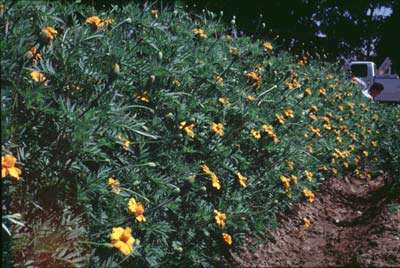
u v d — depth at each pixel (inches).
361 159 341.7
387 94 802.8
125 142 116.0
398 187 264.1
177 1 195.5
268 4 629.6
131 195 120.0
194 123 154.9
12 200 100.9
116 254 111.8
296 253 183.6
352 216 238.7
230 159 171.8
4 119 93.5
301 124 231.1
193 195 143.6
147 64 139.1
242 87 196.1
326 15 877.8
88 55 124.6
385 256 165.0
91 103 108.4
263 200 188.5
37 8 115.9
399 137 335.9
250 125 178.9
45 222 96.9
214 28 204.8
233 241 161.5
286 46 695.7
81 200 106.9
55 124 106.6
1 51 98.8
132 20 156.2
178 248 129.5
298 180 214.5
